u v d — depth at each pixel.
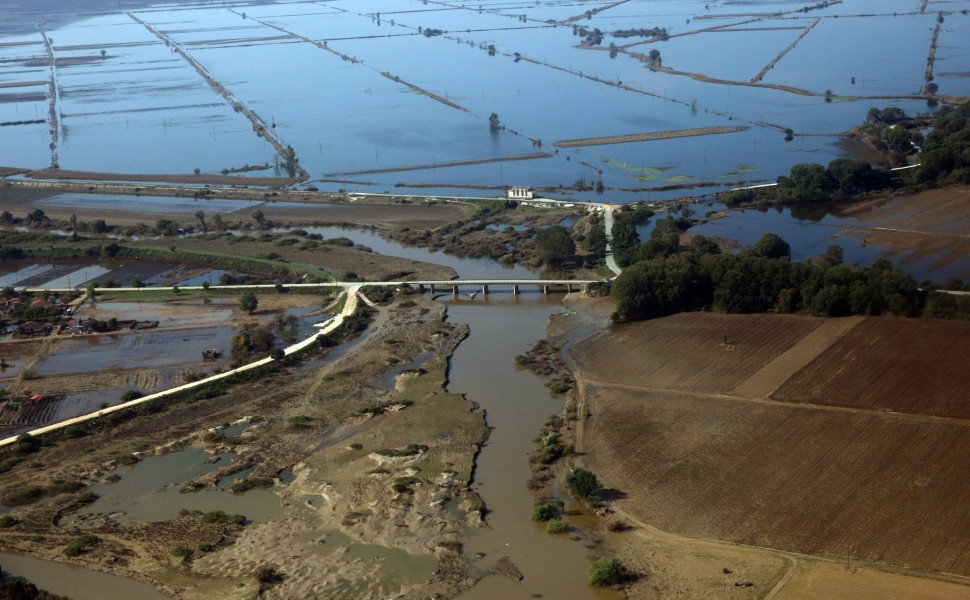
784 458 142.50
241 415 169.88
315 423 164.62
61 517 140.25
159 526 135.88
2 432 169.00
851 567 116.31
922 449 141.38
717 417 156.75
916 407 153.88
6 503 144.00
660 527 128.88
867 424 150.00
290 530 132.88
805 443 146.25
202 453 157.00
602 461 146.75
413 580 120.69
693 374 173.62
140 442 161.25
